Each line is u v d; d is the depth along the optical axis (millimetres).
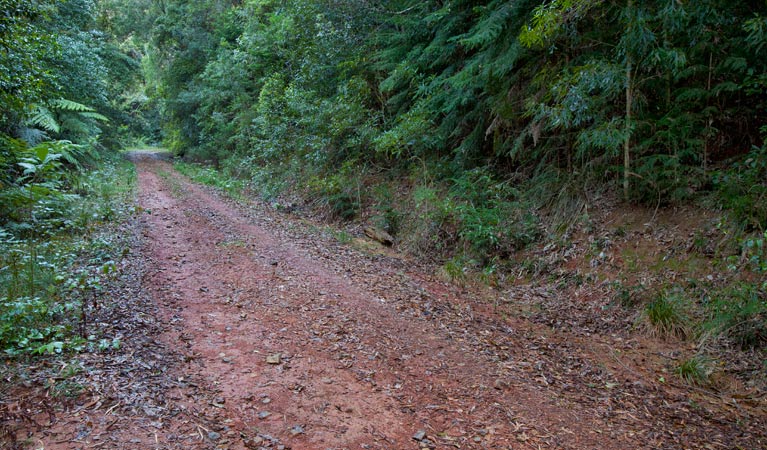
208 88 22375
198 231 8680
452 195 10023
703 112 6871
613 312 6207
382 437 3100
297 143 15047
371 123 12672
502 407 3682
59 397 3010
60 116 14695
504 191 9594
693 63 6980
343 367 4039
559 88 7047
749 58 6512
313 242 8953
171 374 3557
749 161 6160
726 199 6348
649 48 6684
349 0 13828
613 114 7801
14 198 7133
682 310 5668
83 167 15312
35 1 10758
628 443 3342
